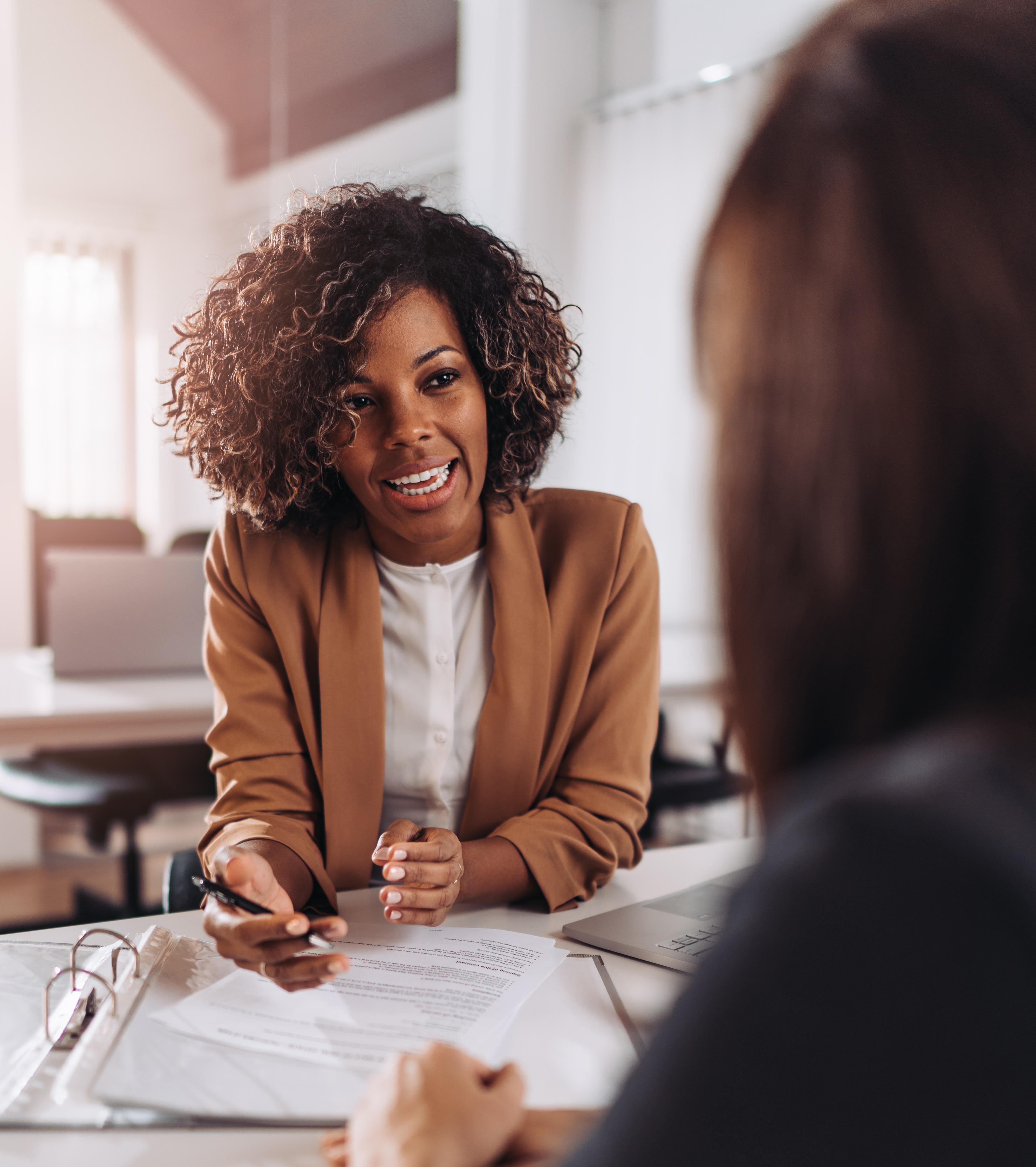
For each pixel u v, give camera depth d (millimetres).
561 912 1015
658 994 806
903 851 259
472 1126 482
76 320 6027
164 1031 711
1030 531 283
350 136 5641
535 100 4004
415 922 916
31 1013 753
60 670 2346
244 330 1084
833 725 324
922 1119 246
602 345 4047
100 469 6113
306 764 1135
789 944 265
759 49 3400
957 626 295
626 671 1167
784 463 311
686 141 3703
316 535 1182
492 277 1105
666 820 3529
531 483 1211
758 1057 261
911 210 293
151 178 6148
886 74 313
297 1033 715
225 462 1133
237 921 773
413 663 1159
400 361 1025
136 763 2615
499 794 1139
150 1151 590
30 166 5824
